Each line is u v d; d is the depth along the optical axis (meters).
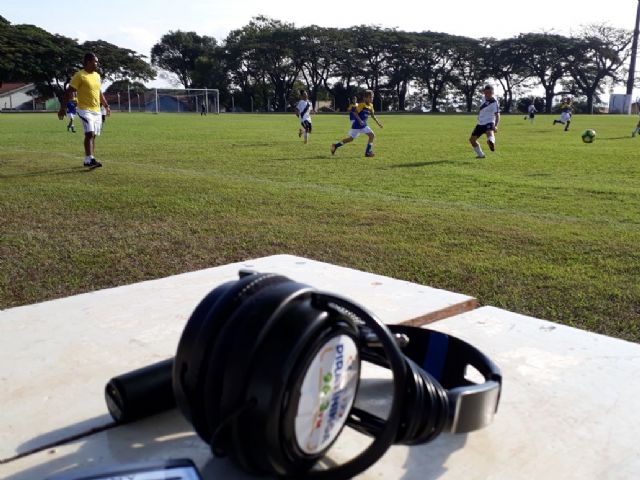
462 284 4.89
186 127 34.66
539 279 5.04
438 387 1.81
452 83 108.50
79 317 3.21
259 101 106.56
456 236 6.54
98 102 12.17
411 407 1.70
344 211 7.89
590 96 102.56
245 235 6.39
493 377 2.04
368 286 3.79
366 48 103.81
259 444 1.60
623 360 2.85
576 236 6.60
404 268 5.30
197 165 13.50
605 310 4.34
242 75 103.31
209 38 119.19
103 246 5.86
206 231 6.55
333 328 1.63
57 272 5.05
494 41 104.19
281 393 1.54
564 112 35.03
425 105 113.06
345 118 58.84
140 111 85.44
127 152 16.77
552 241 6.35
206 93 76.81
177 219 7.17
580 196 9.74
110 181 10.38
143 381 2.17
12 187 9.53
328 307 1.66
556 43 98.88
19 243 5.91
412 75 105.19
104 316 3.23
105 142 21.06
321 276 3.99
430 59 104.31
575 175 12.63
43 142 20.12
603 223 7.44
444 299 3.56
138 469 1.60
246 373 1.58
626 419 2.35
